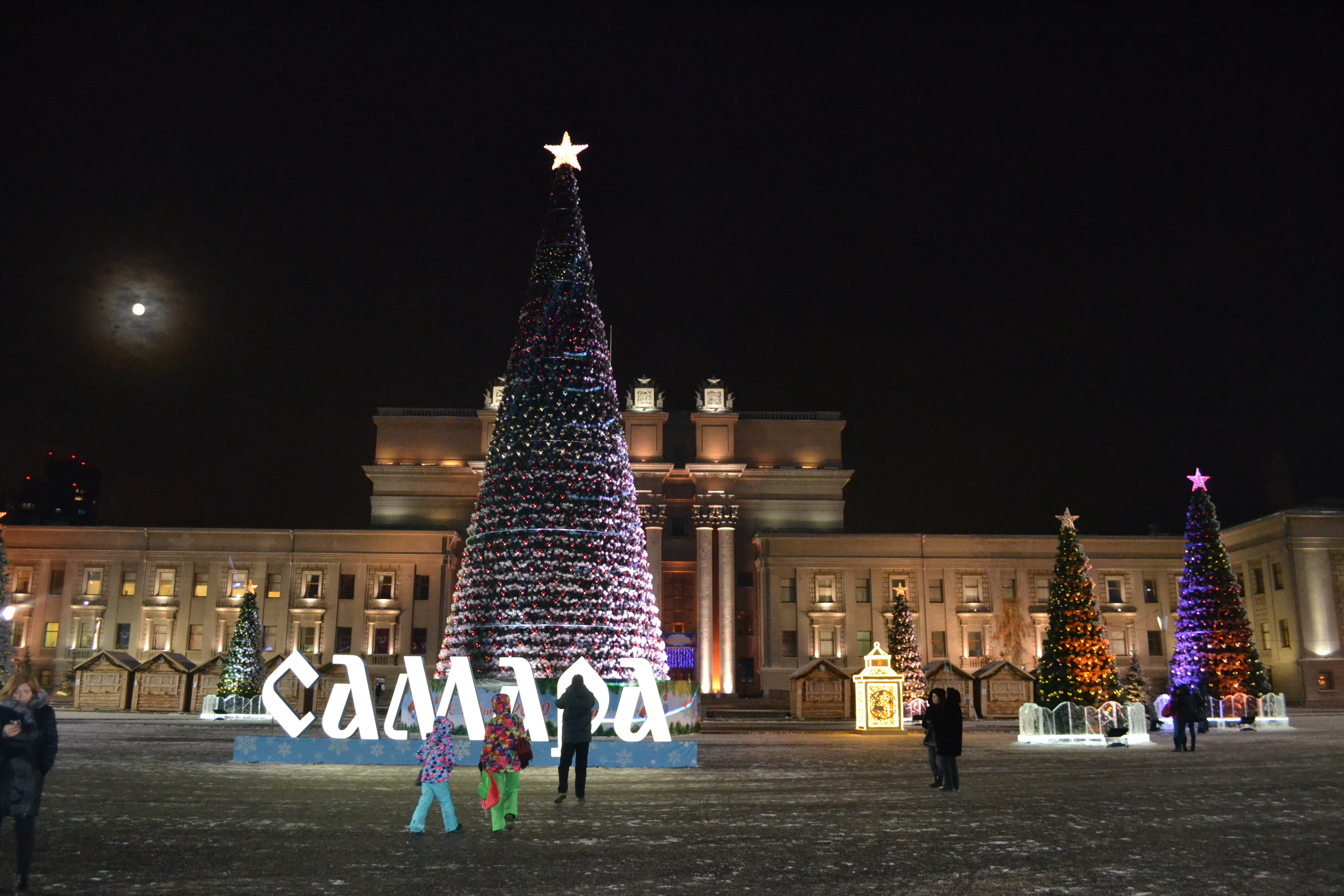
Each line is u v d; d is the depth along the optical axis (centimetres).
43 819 1386
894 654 5366
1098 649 4144
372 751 2220
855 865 1080
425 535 7244
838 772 2134
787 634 7281
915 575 7325
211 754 2500
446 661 3005
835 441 8156
